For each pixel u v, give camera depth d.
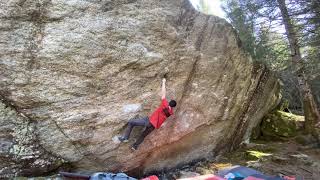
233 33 8.80
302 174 8.08
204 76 8.23
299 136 11.55
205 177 6.47
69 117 6.31
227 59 8.69
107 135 6.82
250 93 10.25
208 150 9.41
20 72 5.75
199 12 7.96
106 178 6.12
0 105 5.74
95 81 6.47
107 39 6.44
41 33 5.85
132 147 6.95
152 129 6.89
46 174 6.33
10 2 5.51
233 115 9.73
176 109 7.87
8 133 5.84
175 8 7.42
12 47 5.63
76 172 6.76
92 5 6.26
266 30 12.25
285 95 17.17
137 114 7.13
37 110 6.05
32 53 5.80
